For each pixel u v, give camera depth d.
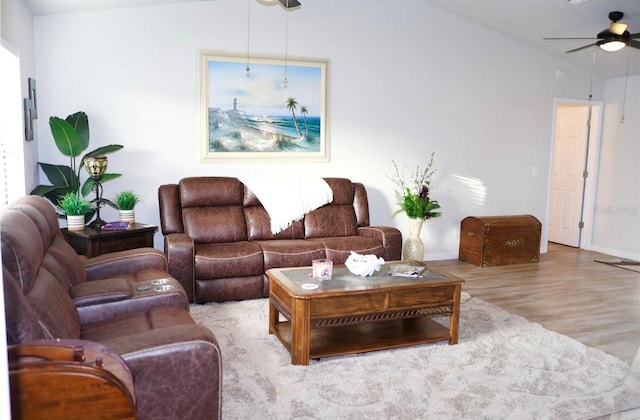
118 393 1.33
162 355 1.75
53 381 1.28
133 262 3.19
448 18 5.62
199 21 4.69
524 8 5.10
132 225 4.13
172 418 1.79
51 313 1.83
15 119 3.51
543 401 2.53
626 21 5.02
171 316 2.47
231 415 2.33
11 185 3.53
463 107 5.83
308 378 2.72
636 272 5.41
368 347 3.04
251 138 4.97
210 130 4.82
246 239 4.58
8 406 1.21
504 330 3.51
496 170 6.11
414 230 4.89
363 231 4.82
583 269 5.53
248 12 4.84
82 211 3.88
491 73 5.92
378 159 5.51
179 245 3.87
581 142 6.81
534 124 6.24
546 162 6.39
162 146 4.69
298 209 4.71
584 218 6.82
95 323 2.48
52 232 2.70
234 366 2.86
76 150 4.10
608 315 3.94
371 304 3.00
